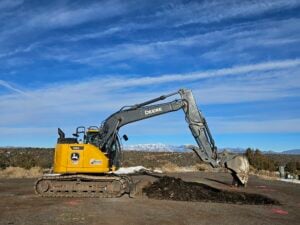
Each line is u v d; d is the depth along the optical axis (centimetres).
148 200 1839
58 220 1332
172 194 1984
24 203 1717
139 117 2131
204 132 2102
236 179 2173
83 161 1992
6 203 1714
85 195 1941
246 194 2088
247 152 4869
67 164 1989
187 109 2125
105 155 2028
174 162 5378
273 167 4647
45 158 4919
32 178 3125
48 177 1962
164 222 1330
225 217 1442
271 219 1430
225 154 2119
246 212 1566
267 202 1900
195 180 2858
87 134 2091
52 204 1689
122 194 1966
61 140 2053
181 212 1526
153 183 2205
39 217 1381
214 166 2092
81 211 1505
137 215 1444
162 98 2134
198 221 1358
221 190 2212
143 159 5547
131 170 3512
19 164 3981
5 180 2920
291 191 2339
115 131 2109
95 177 1955
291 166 4609
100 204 1692
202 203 1780
